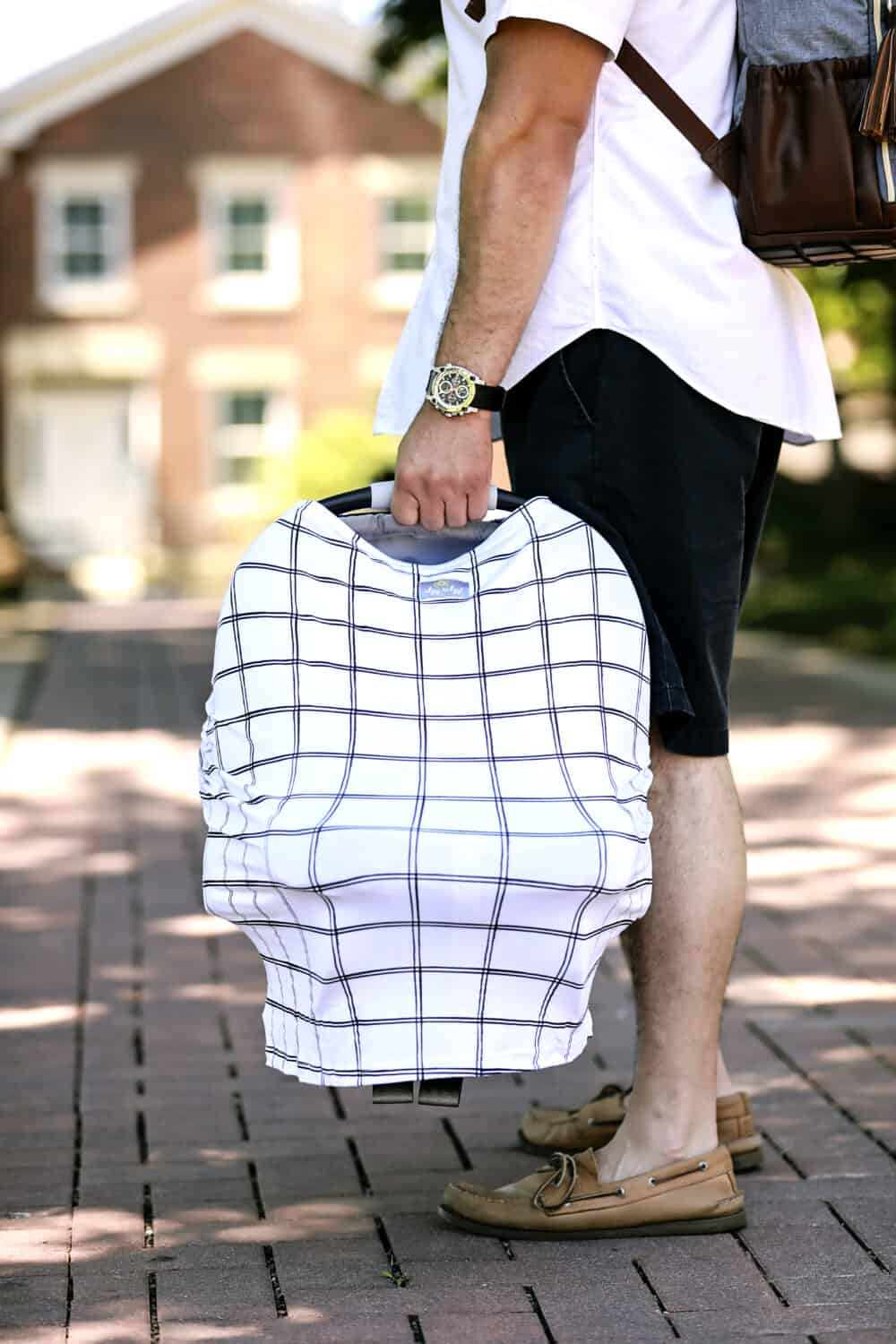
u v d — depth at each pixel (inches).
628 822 87.0
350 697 89.2
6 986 164.2
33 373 1159.0
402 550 97.3
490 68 91.7
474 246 92.0
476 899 83.4
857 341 631.2
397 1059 85.3
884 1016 151.8
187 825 255.6
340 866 83.0
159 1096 130.7
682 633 97.8
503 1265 96.7
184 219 1155.9
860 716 399.5
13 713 403.2
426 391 96.5
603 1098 115.4
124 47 1138.7
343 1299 92.0
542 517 93.5
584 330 96.0
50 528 1162.6
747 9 94.9
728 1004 156.6
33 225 1151.0
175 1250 99.5
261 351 1163.9
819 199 92.7
